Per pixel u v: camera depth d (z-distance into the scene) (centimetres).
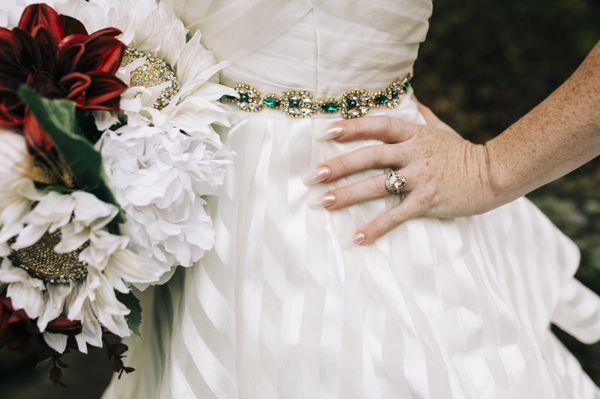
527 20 391
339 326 102
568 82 103
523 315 126
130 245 92
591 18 389
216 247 103
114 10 94
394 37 107
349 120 108
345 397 101
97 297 92
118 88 87
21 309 90
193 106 97
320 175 106
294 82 105
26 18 89
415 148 109
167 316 117
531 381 110
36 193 83
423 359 102
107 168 87
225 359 102
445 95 400
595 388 139
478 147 111
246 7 100
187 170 93
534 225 137
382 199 111
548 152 104
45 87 84
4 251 86
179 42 99
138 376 126
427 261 108
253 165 107
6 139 83
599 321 148
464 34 393
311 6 101
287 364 102
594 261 252
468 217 119
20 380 265
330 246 105
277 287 104
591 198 302
